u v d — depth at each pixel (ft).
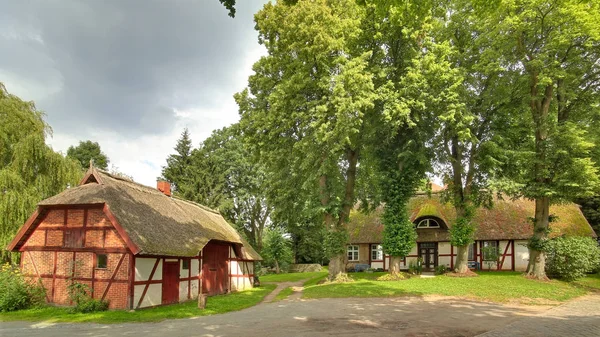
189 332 39.65
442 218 121.49
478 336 36.19
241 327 42.19
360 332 38.47
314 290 77.36
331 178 89.25
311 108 80.18
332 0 84.12
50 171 78.95
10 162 76.69
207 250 79.51
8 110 79.97
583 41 81.41
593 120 88.79
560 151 77.46
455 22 89.97
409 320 45.19
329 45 76.84
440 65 76.02
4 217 69.15
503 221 118.73
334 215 86.07
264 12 84.48
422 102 75.61
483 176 90.12
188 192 159.74
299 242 181.88
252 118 88.74
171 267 65.51
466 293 68.28
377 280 85.71
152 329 41.93
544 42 81.92
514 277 85.92
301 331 39.29
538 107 87.66
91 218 59.77
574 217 119.44
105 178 65.77
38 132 82.28
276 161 90.33
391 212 87.81
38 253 62.08
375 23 82.79
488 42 86.69
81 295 56.49
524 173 83.87
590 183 76.64
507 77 86.28
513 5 76.13
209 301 68.18
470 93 87.35
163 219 68.08
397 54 89.51
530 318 46.78
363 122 86.89
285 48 82.53
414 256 128.47
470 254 121.60
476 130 90.38
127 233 55.52
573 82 86.12
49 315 52.44
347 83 73.61
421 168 89.10
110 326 44.50
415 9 41.55
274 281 121.90
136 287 56.85
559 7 74.38
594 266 87.61
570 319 46.21
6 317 51.55
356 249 143.43
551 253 87.66
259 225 182.29
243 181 173.78
